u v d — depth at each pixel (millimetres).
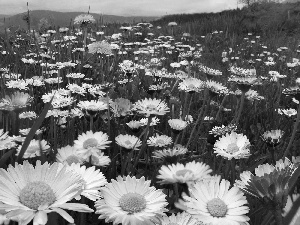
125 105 2771
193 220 1517
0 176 1134
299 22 18000
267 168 1614
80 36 7711
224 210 1414
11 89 3949
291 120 3838
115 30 12266
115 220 1359
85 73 5289
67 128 2982
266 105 4727
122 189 1505
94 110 2521
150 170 2650
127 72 4750
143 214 1408
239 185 1575
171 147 2812
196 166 1865
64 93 3430
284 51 11633
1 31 7930
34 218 1022
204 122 3861
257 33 18047
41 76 4746
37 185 1121
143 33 13367
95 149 2002
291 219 1170
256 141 3510
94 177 1524
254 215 1777
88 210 1080
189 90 3488
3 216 1096
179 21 23750
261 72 8234
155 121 3148
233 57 9859
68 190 1130
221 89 3240
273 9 20891
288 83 6574
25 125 3006
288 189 1179
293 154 3057
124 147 2398
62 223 1674
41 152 2068
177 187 1940
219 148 2236
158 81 5137
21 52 6676
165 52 9633
